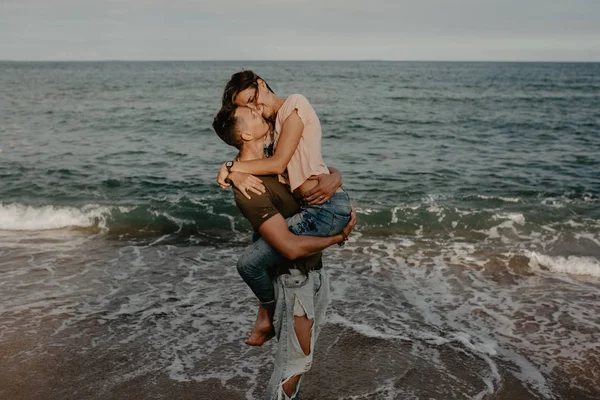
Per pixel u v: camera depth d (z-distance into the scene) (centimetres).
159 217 856
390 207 916
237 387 377
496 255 684
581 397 373
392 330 469
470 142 1741
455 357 424
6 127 1969
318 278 288
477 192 1055
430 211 880
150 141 1706
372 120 2295
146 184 1097
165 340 446
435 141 1761
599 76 7831
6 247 698
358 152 1543
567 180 1159
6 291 543
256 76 268
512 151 1559
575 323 492
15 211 866
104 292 548
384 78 6788
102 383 379
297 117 257
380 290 564
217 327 472
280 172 254
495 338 460
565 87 4912
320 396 367
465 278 607
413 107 2938
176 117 2353
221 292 553
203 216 870
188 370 399
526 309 523
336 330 466
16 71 9912
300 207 270
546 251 709
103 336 450
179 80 5991
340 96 3706
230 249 709
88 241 735
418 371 401
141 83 5300
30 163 1279
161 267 629
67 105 2875
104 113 2495
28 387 372
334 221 263
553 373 404
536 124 2181
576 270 633
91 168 1243
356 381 386
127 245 720
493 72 9800
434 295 555
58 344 433
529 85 5231
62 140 1683
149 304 520
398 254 690
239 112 256
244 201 251
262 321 293
